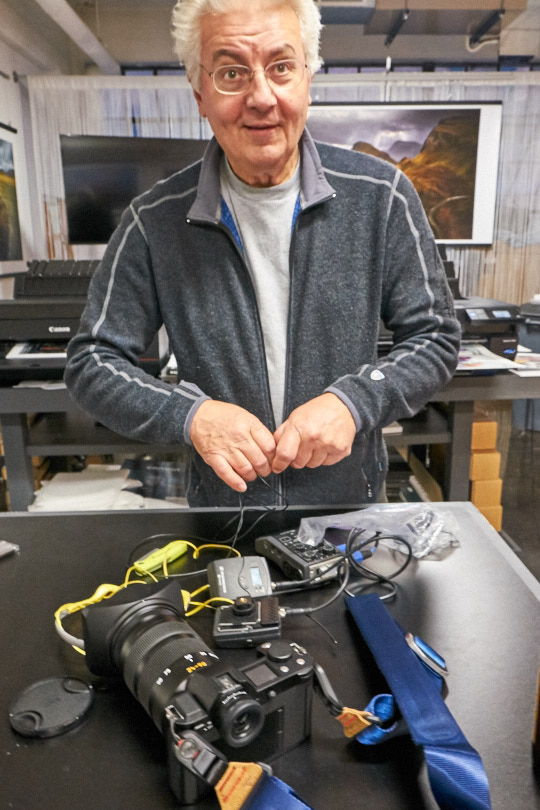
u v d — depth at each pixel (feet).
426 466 8.71
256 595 2.34
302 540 2.75
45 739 1.70
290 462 2.74
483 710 1.78
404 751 1.65
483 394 6.48
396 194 3.58
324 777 1.56
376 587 2.46
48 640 2.15
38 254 15.51
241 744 1.48
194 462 4.02
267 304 3.75
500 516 7.58
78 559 2.72
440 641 2.10
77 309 6.45
